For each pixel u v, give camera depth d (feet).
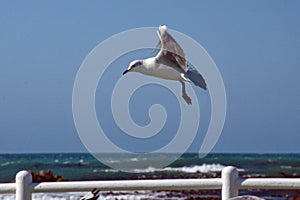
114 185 26.14
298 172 196.13
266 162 199.62
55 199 61.46
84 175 175.73
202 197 69.46
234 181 26.14
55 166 198.08
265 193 64.13
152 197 65.72
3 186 26.21
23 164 207.21
